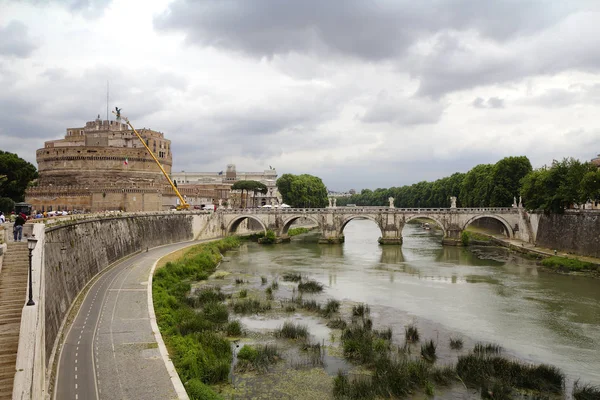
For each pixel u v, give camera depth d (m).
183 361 37.62
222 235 147.12
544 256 97.56
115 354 37.28
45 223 48.62
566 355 44.69
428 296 66.88
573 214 95.50
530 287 72.38
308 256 109.12
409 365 40.03
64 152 146.25
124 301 53.31
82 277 59.28
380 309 59.88
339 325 52.44
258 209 147.88
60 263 48.28
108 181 147.62
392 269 89.62
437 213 128.88
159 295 57.88
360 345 44.31
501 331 51.38
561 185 97.50
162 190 143.00
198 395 32.44
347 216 136.00
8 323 29.98
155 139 174.50
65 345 39.06
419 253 113.00
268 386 37.25
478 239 139.88
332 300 62.62
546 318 56.00
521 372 39.25
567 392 37.03
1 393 24.23
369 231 197.62
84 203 127.44
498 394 35.56
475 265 93.81
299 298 63.47
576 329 52.06
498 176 140.12
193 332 47.34
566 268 86.06
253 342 46.84
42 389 27.56
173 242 119.12
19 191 96.25
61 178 146.25
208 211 140.50
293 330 48.66
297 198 197.00
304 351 44.56
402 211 131.00
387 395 35.91
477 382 38.03
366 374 39.66
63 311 45.53
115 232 84.12
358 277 81.44
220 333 49.22
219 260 101.38
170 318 49.25
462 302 63.34
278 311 58.25
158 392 31.03
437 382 38.22
